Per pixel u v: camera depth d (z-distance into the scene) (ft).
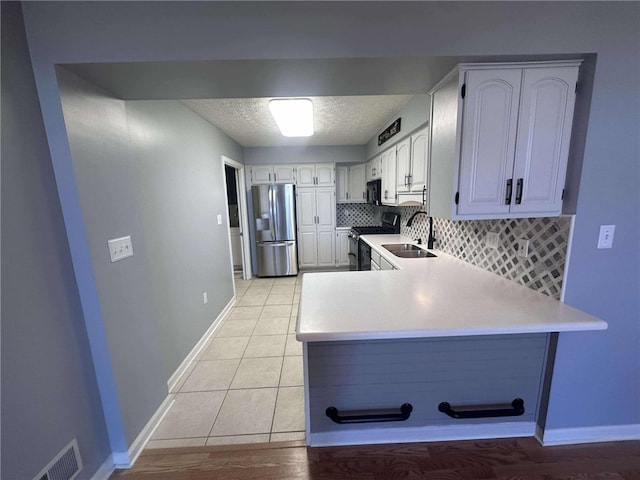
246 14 3.63
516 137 4.26
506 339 4.53
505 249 5.71
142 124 5.93
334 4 3.65
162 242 6.55
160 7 3.57
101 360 4.38
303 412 5.80
